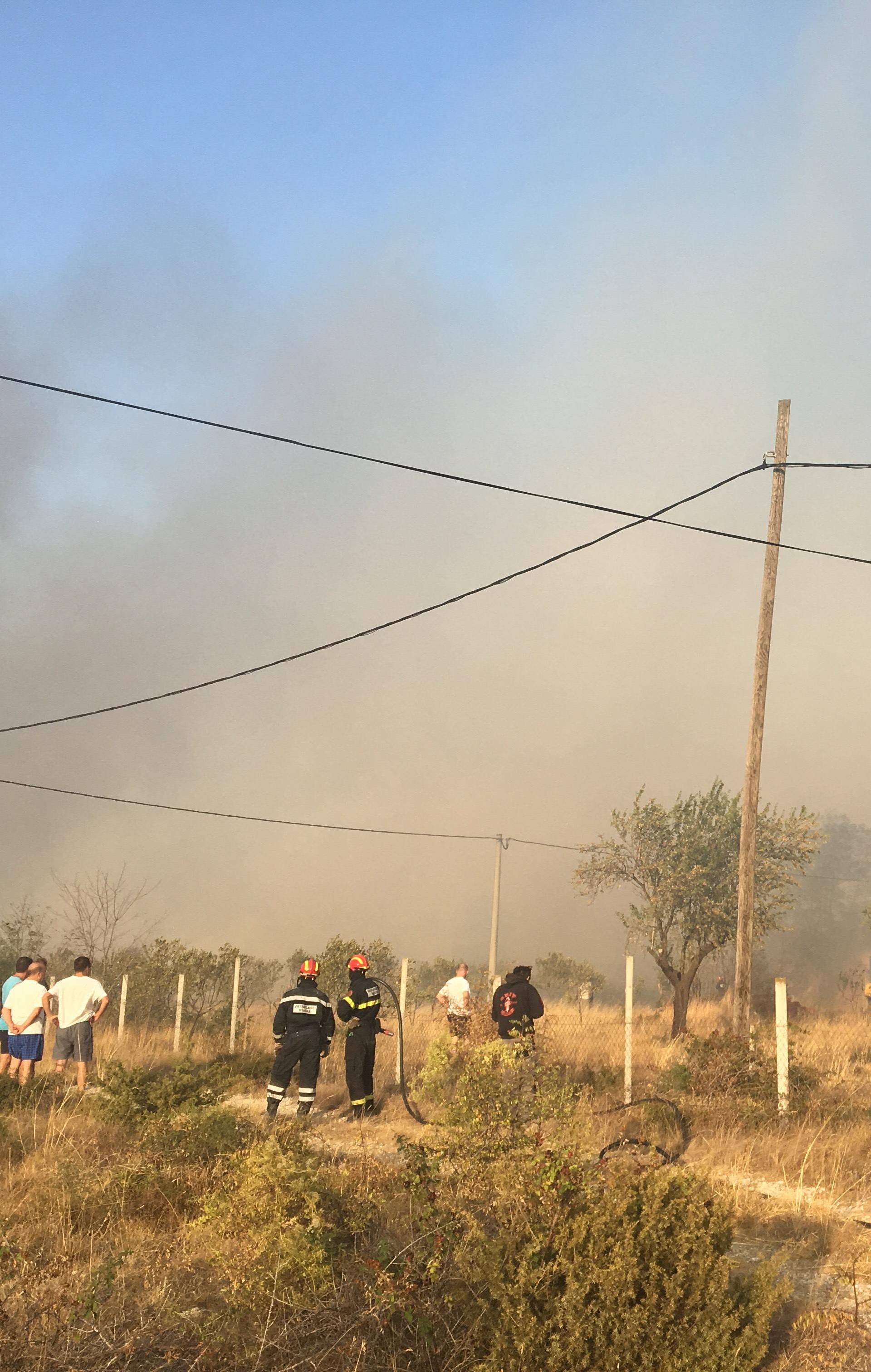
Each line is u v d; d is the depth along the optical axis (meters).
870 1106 10.38
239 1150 7.34
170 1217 6.81
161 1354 4.70
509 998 11.68
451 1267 4.98
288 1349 4.60
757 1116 9.98
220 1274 5.53
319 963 19.81
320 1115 11.58
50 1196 7.04
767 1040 13.00
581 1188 5.26
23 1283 4.98
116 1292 5.23
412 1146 5.89
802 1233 6.72
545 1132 5.96
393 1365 4.54
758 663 14.81
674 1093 10.75
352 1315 4.84
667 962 24.05
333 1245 5.48
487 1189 5.38
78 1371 4.35
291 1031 11.09
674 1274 4.79
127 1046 17.06
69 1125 9.62
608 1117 10.04
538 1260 4.86
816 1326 5.20
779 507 15.11
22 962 13.48
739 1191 7.43
